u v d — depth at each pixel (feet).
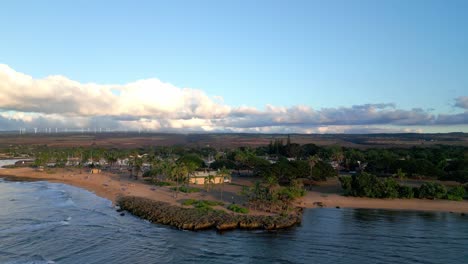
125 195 504.43
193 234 323.16
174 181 620.90
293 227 352.49
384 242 307.99
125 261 258.16
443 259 270.26
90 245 291.99
